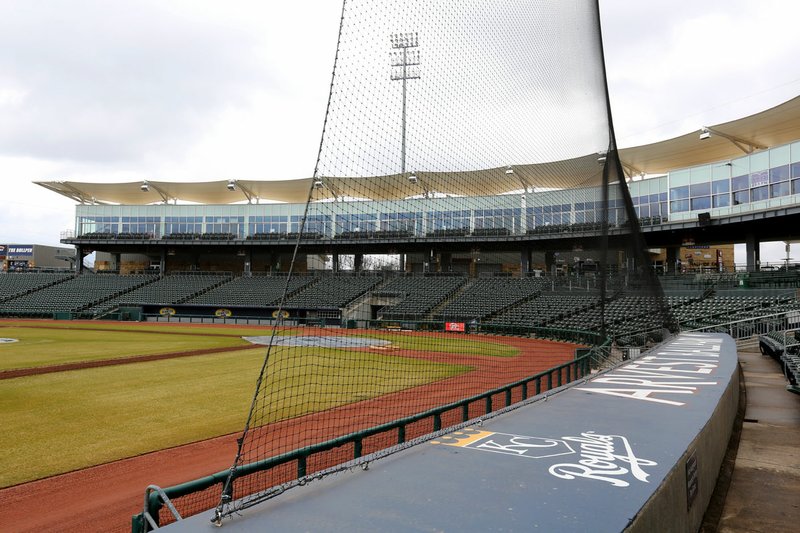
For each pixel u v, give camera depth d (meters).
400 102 7.07
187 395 12.47
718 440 6.41
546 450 4.53
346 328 35.69
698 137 34.75
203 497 6.25
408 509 3.21
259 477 6.82
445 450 4.55
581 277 34.78
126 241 52.59
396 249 30.83
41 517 5.88
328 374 15.39
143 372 16.17
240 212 53.00
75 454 8.00
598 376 9.14
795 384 9.59
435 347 24.59
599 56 10.45
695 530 4.64
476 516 3.07
